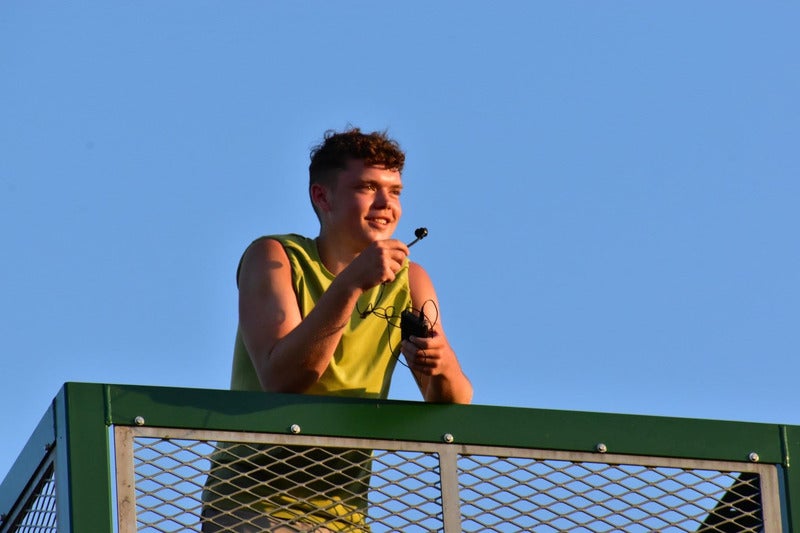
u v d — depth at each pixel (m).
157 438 17.06
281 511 17.86
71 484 16.53
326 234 19.75
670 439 18.62
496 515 17.77
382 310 19.48
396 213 19.83
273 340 18.48
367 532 17.53
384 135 20.03
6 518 20.06
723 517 18.56
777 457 18.89
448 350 18.98
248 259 19.48
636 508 18.22
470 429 18.05
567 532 17.91
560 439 18.25
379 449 17.77
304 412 17.69
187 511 16.91
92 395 17.00
